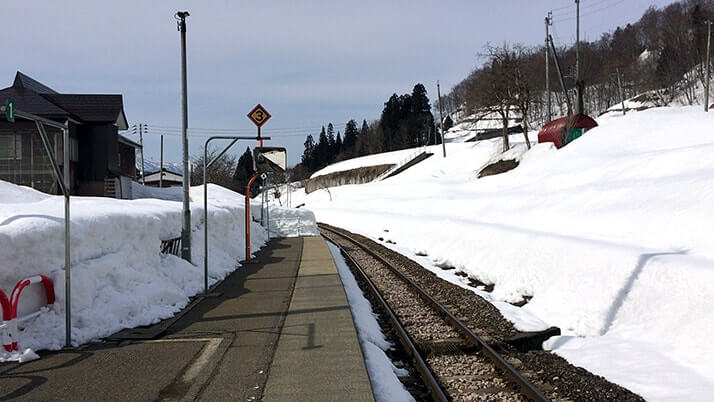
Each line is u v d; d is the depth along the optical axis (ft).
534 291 37.09
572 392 19.39
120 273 26.16
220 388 17.07
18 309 20.47
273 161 49.60
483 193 112.88
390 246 81.20
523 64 168.55
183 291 32.45
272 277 41.57
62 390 16.89
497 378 21.42
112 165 108.58
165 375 18.38
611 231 43.16
